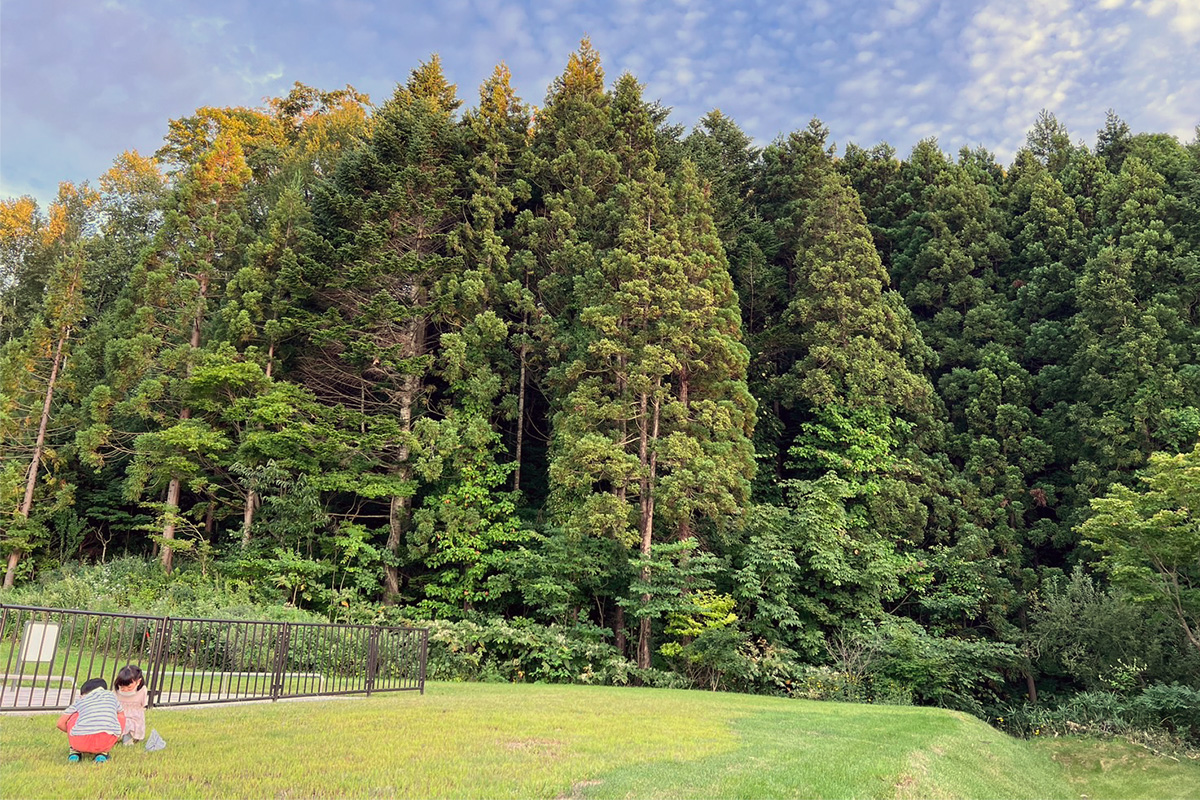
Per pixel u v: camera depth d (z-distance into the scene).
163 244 30.02
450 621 23.06
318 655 15.13
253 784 6.22
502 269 29.95
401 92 37.41
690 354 26.48
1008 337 34.88
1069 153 42.72
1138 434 28.05
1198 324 30.53
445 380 29.92
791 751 9.34
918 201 40.34
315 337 27.75
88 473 30.12
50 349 30.39
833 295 32.78
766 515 26.00
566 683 20.45
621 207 29.69
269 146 41.69
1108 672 22.36
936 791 8.61
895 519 28.53
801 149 40.81
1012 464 31.28
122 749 7.34
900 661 21.92
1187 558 18.92
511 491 28.70
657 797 6.50
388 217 29.86
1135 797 14.27
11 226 44.84
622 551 24.41
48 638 8.89
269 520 26.06
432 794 6.24
